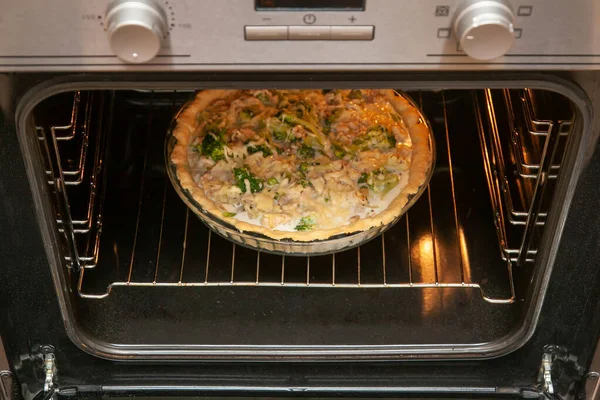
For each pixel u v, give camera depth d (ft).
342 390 4.09
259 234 3.90
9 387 4.06
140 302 4.25
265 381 4.10
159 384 4.08
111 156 4.77
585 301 3.77
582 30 2.80
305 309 4.27
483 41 2.75
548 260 3.57
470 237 4.49
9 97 3.02
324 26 2.80
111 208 4.58
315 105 4.25
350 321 4.20
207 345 4.08
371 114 4.25
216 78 3.05
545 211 3.64
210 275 4.38
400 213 3.97
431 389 4.09
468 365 4.11
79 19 2.76
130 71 2.99
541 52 2.88
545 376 4.02
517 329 3.95
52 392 4.05
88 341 3.96
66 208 3.89
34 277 3.62
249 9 2.75
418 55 2.90
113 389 4.08
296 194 3.93
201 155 4.09
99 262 4.37
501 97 4.47
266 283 4.25
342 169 3.99
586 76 3.02
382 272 4.39
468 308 4.22
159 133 4.85
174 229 4.53
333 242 3.89
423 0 2.73
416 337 4.11
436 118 4.92
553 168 3.53
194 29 2.81
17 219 3.39
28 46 2.83
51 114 3.55
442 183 4.70
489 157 4.68
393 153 4.11
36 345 3.96
